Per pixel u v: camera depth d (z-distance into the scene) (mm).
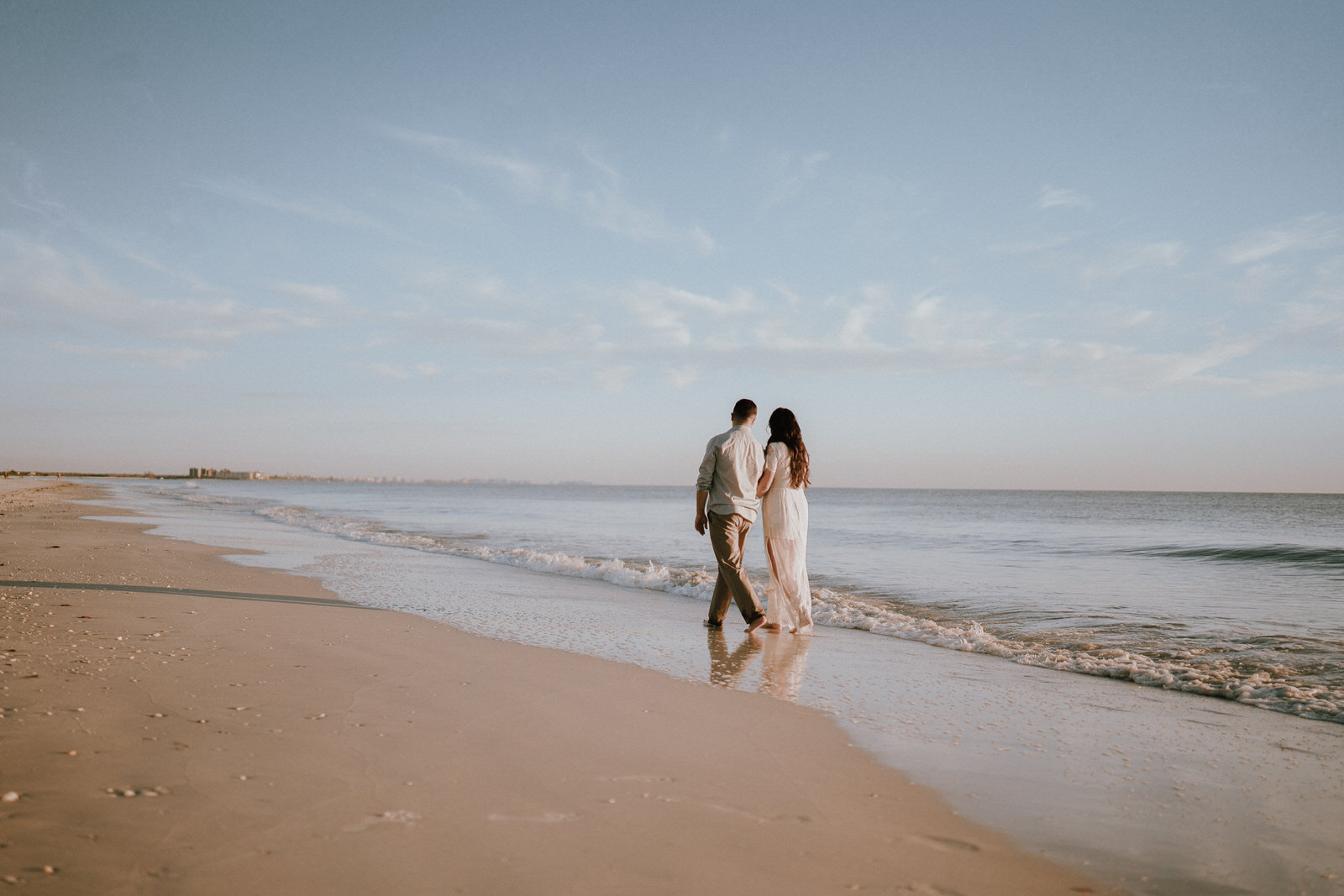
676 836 2207
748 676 4492
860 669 4820
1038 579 10742
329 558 11023
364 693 3645
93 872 1812
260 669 4016
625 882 1909
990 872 2082
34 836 1987
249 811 2217
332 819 2195
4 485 48906
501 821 2244
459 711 3412
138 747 2727
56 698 3293
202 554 10695
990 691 4316
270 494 69188
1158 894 1981
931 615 7652
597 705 3648
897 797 2625
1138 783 2852
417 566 10258
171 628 5035
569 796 2479
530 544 15992
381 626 5594
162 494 49875
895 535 22422
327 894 1762
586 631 5805
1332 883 2066
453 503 48531
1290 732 3592
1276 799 2703
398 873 1888
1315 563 13781
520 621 6164
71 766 2510
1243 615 7559
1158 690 4469
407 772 2617
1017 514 42438
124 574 7938
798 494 6402
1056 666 5168
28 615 5242
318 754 2750
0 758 2545
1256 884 2051
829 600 8305
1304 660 5324
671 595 8453
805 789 2654
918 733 3428
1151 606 8172
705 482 6340
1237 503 69812
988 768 2975
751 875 1987
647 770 2770
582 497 82688
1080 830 2395
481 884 1851
